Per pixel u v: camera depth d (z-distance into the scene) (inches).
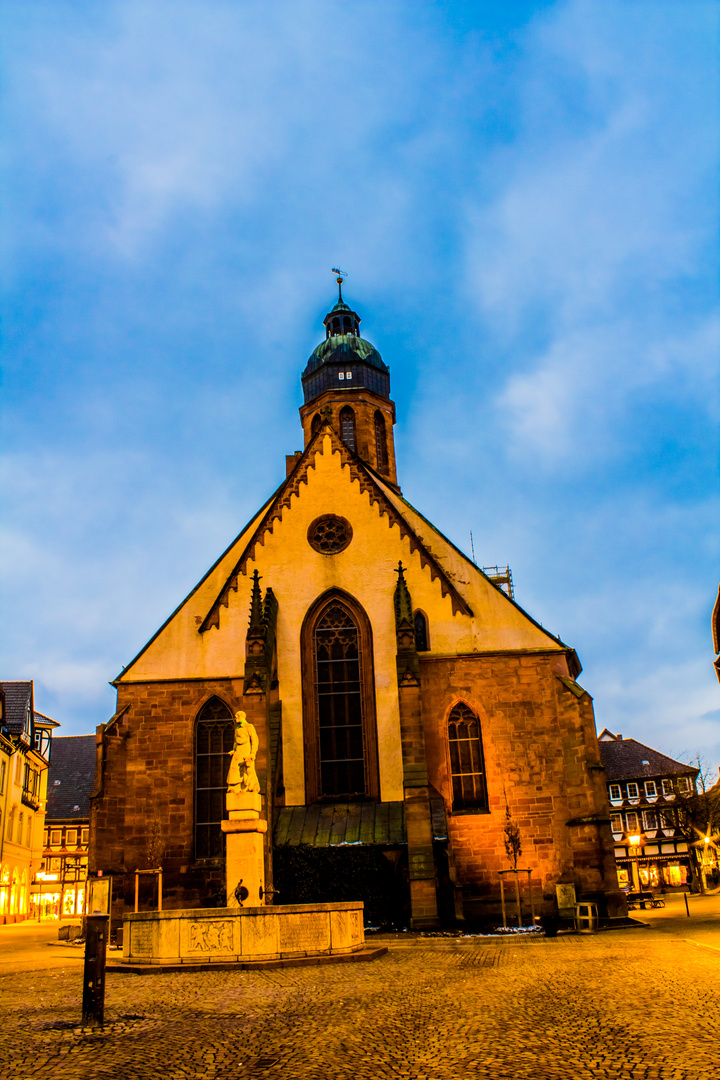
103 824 1689.2
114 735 1744.6
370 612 1844.2
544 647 1791.3
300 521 1911.9
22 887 3730.3
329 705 1809.8
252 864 1155.3
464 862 1669.5
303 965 930.7
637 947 1015.6
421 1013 589.6
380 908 1557.6
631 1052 440.8
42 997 740.0
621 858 3700.8
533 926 1476.4
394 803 1722.4
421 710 1625.2
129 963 946.7
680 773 3715.6
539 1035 496.1
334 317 2586.1
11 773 3491.6
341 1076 415.5
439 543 1925.4
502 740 1740.9
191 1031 540.7
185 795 1731.1
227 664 1809.8
